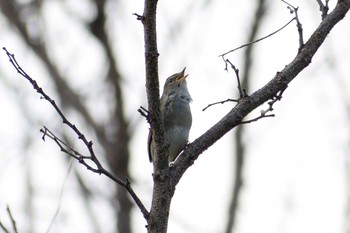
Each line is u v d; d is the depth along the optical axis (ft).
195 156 25.08
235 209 50.11
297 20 25.49
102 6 47.91
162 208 23.54
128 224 47.29
